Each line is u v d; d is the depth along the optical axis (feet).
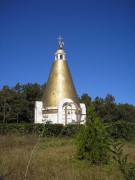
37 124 82.58
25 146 51.85
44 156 41.57
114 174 31.73
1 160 36.40
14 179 29.27
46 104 112.06
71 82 116.37
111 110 197.57
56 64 117.39
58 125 83.92
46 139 70.33
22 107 181.88
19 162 35.24
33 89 194.70
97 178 30.09
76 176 30.68
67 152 47.80
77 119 107.45
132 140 75.87
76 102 113.91
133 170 17.40
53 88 113.09
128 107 236.84
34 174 31.37
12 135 62.59
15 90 190.08
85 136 37.88
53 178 29.96
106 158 36.40
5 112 179.22
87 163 36.35
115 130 64.54
